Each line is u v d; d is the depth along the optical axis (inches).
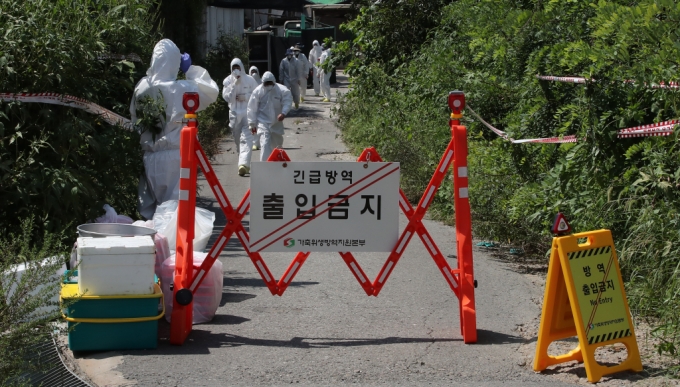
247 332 224.1
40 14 300.0
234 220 220.5
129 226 239.5
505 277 287.3
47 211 267.0
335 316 239.5
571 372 193.5
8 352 166.2
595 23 263.0
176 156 332.2
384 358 202.8
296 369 194.9
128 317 205.2
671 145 229.0
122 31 353.1
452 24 554.9
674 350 197.0
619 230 250.5
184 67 357.1
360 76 641.6
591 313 187.6
